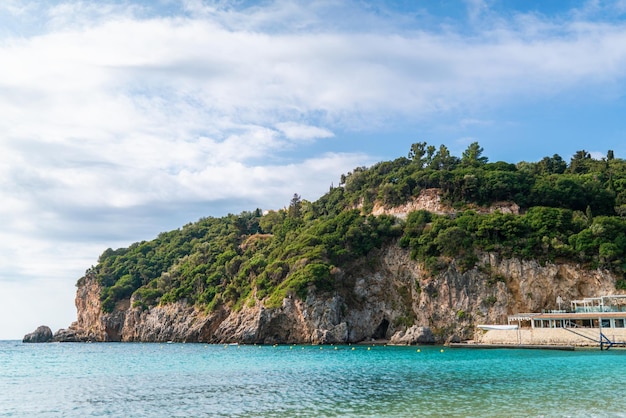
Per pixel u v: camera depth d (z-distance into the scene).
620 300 110.81
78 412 44.78
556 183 149.38
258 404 45.94
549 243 125.00
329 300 138.50
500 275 127.12
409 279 142.88
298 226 194.25
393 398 47.34
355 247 150.75
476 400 45.22
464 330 125.88
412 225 147.12
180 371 75.44
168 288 193.88
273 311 140.75
